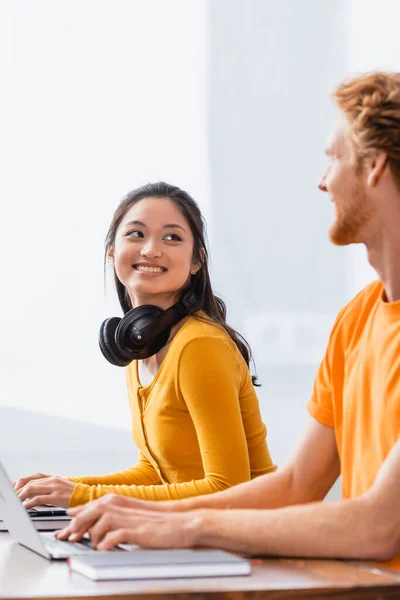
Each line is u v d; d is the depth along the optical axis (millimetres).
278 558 1356
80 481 2336
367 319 1655
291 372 6680
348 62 6676
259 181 6645
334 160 1549
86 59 6195
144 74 6324
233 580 1191
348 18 6664
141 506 1559
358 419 1582
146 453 2393
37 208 6090
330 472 1718
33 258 6070
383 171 1479
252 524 1366
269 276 6680
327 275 6719
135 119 6297
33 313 6051
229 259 6637
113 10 6227
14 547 1463
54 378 6035
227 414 2162
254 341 6652
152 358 2328
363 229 1537
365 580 1194
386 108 1474
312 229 6711
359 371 1597
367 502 1360
